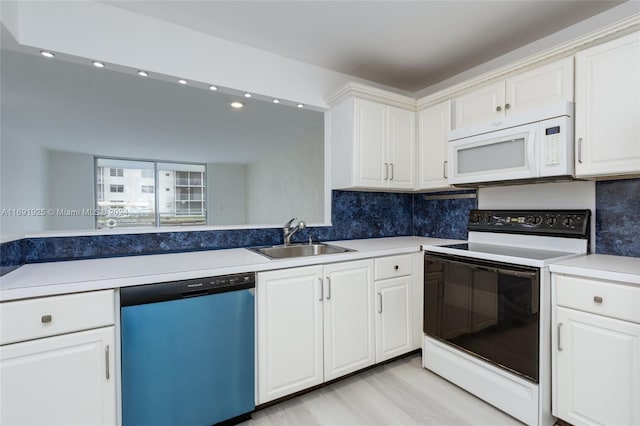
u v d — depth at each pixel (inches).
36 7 60.4
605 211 69.2
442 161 91.7
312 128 167.9
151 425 53.5
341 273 75.6
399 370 84.4
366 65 96.3
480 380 70.4
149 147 218.4
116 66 68.9
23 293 44.2
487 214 91.4
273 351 66.1
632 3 66.6
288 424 63.1
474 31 78.2
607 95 58.4
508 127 71.6
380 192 112.0
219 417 60.0
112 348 50.3
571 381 57.4
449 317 78.4
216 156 257.3
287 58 90.9
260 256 72.0
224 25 75.2
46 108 132.3
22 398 44.3
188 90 112.0
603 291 53.2
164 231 77.0
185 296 56.0
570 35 76.4
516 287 63.7
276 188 235.9
